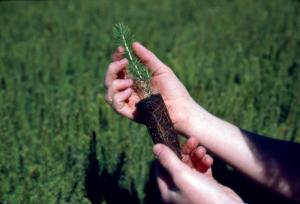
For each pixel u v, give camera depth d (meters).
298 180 0.91
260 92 1.28
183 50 1.57
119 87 0.87
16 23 1.97
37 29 1.92
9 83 1.38
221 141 0.93
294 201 0.92
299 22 1.79
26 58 1.58
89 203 0.95
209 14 1.97
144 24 1.89
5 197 0.95
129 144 1.06
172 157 0.80
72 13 2.10
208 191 0.79
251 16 1.92
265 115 1.17
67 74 1.51
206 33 1.74
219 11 2.01
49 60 1.57
